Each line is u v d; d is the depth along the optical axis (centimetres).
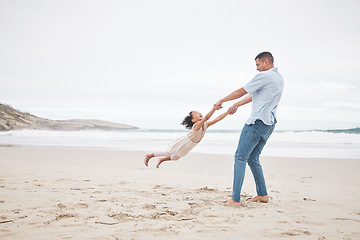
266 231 289
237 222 317
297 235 279
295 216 345
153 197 433
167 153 462
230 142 2002
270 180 609
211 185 548
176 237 267
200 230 287
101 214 338
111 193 454
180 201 411
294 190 506
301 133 2419
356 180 609
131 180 586
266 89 391
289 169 766
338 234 283
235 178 400
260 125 392
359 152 1280
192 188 515
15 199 401
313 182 586
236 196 395
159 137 2567
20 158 931
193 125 471
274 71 400
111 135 2842
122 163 860
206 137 2431
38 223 303
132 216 331
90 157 998
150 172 701
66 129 4488
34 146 1454
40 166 759
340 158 1020
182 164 857
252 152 418
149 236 268
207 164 861
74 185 515
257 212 360
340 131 3903
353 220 331
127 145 1595
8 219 315
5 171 661
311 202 417
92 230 283
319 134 2398
